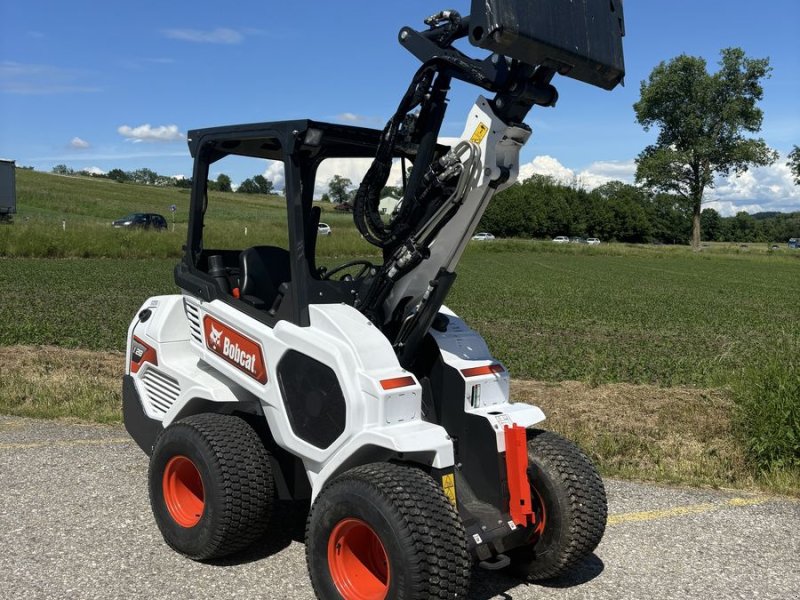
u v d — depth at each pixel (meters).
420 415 4.02
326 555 3.84
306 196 4.60
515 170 4.02
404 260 4.23
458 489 4.30
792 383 7.02
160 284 22.39
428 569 3.47
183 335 5.48
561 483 4.32
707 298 28.59
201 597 4.17
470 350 4.58
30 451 6.70
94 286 21.45
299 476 4.61
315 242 4.62
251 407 4.71
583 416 8.20
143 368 5.57
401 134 4.24
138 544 4.84
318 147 4.24
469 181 3.97
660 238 122.38
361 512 3.62
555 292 28.44
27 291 19.62
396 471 3.71
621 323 18.88
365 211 4.37
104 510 5.39
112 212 67.81
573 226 113.38
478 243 65.19
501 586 4.48
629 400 8.96
